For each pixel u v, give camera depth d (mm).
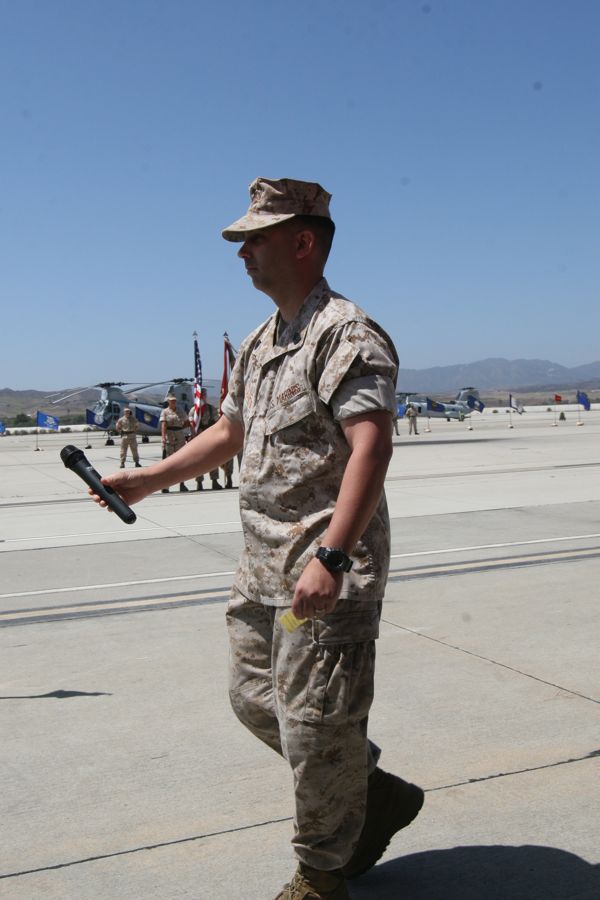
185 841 2859
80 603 6281
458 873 2648
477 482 14445
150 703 4164
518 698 4098
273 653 2260
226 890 2561
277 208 2260
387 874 2664
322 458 2197
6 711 4094
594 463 17859
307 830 2223
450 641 5027
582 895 2514
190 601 6258
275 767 3432
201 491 14625
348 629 2156
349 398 2102
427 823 2957
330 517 2186
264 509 2287
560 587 6332
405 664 4625
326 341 2170
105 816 3043
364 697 2209
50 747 3664
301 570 2186
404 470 17266
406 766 3383
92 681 4504
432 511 10859
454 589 6344
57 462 24500
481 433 35344
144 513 11648
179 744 3674
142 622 5684
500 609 5730
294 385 2215
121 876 2652
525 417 65562
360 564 2195
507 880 2600
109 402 34312
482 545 8227
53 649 5098
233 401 2574
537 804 3064
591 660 4637
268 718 2379
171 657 4895
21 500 14008
